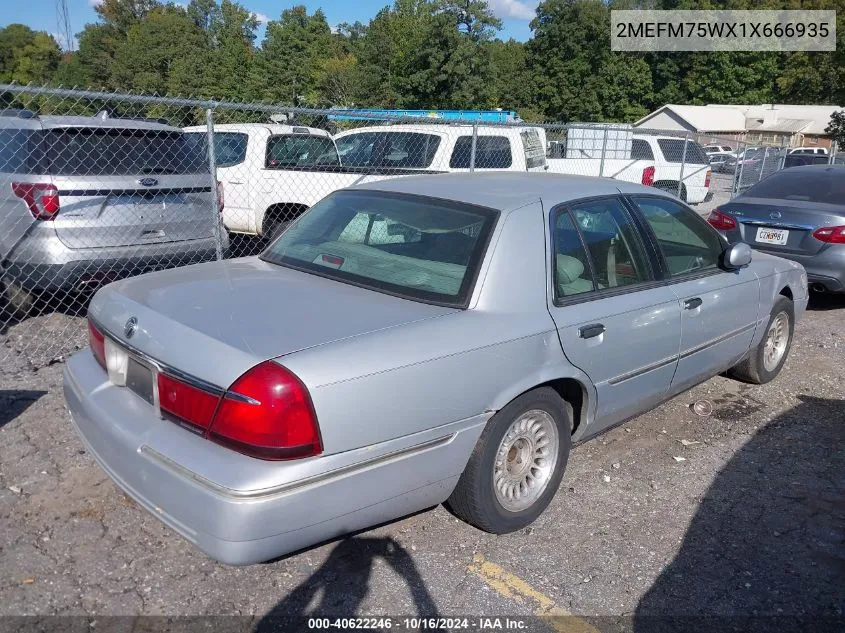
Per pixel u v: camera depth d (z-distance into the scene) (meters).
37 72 76.69
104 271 5.83
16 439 4.14
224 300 3.09
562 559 3.31
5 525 3.33
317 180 9.19
